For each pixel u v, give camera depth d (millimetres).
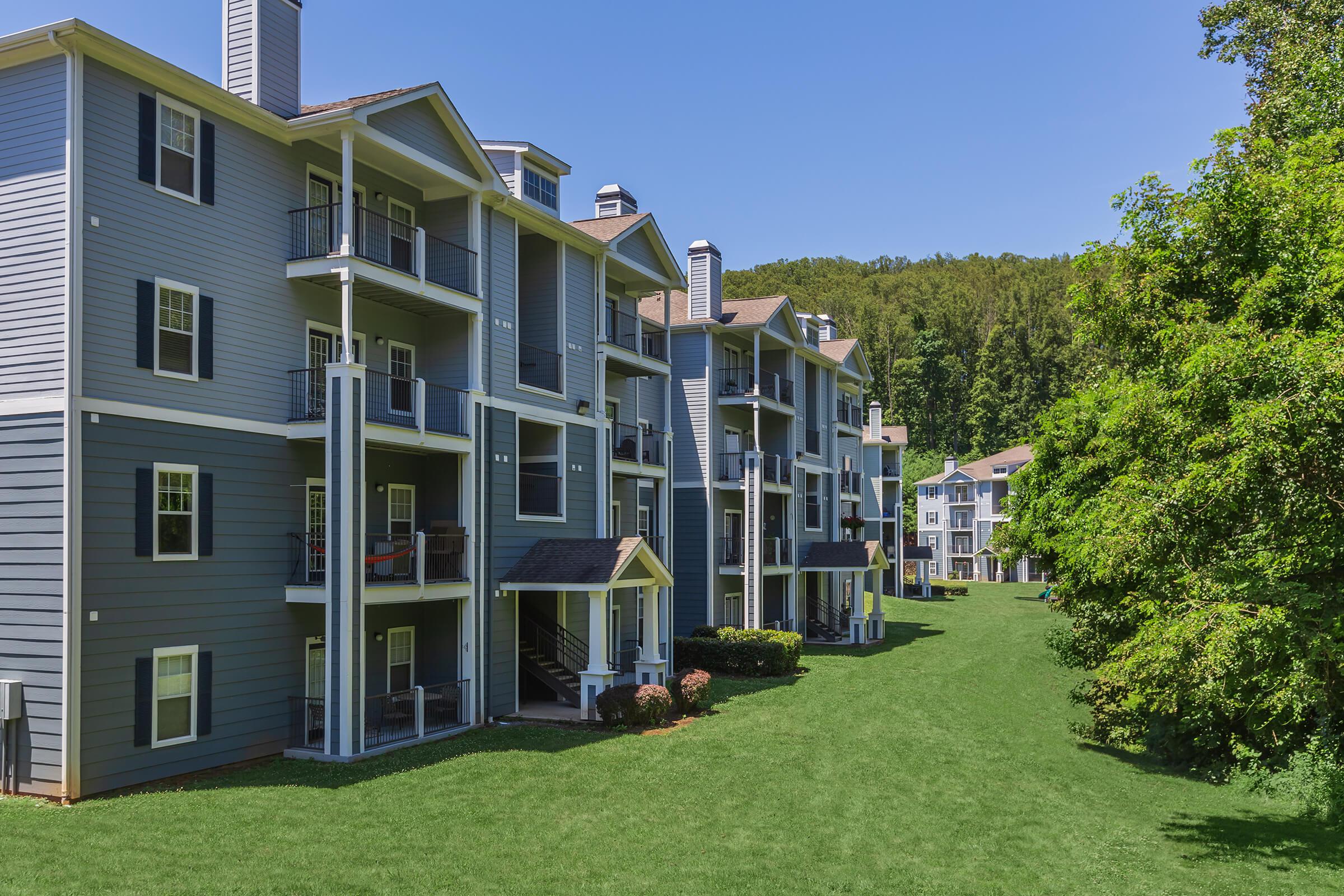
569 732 20859
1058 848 13672
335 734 17516
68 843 12328
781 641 32719
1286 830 14555
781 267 167625
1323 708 14422
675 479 36625
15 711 14695
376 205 20781
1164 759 20344
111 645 15070
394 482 21125
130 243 15641
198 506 16562
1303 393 11031
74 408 14695
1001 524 22719
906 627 49375
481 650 21578
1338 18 23344
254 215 17922
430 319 22203
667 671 29625
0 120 15461
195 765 16328
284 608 18172
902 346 119750
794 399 41250
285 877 11430
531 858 12586
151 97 16141
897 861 12977
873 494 60750
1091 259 16984
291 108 19141
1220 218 15641
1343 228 13453
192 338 16625
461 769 17109
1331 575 13242
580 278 25922
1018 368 110938
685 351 36844
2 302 15234
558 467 24703
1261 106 22891
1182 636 11938
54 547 14633
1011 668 34750
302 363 18828
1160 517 12695
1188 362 12594
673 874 12211
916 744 21016
